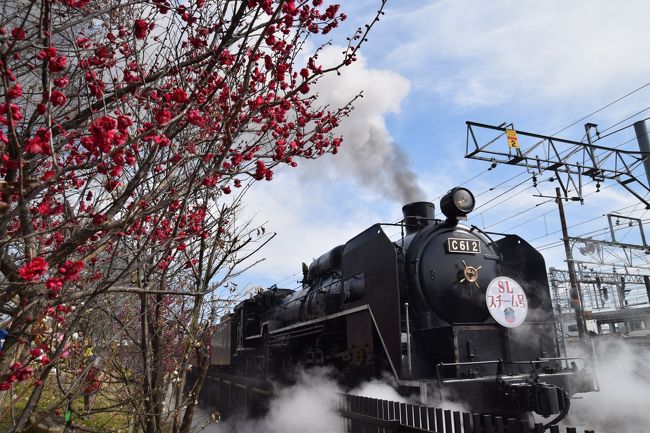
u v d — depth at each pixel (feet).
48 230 7.32
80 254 9.39
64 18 9.41
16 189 6.77
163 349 13.92
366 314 26.32
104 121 6.58
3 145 7.72
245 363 48.29
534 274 28.76
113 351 13.21
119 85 9.11
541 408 20.01
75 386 9.87
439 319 26.27
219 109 10.44
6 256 7.56
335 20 10.00
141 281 11.98
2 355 7.35
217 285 11.35
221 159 8.86
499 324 25.41
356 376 27.09
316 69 9.83
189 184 8.66
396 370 22.56
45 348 9.20
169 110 8.59
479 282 27.53
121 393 15.38
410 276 26.35
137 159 8.92
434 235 27.76
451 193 28.76
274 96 9.92
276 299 49.24
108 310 12.56
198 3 9.69
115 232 7.95
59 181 8.49
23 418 7.64
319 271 38.29
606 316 119.24
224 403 49.55
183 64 9.35
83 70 8.91
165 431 19.85
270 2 8.20
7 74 6.37
